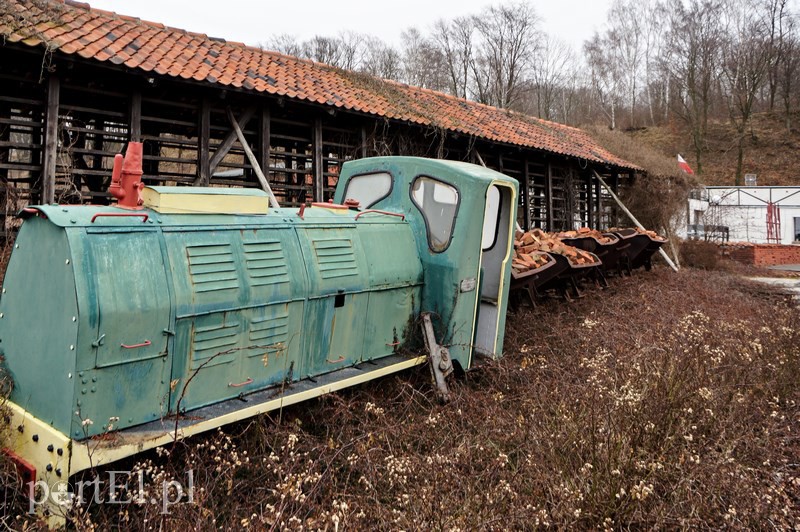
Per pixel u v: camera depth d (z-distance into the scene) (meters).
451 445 3.52
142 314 2.72
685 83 38.84
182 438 2.78
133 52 6.34
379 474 3.14
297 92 7.56
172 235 2.99
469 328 4.67
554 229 13.61
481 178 4.56
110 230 2.73
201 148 7.04
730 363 4.88
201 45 7.97
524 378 4.74
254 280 3.30
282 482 2.84
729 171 36.28
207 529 2.47
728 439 3.57
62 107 6.04
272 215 3.70
